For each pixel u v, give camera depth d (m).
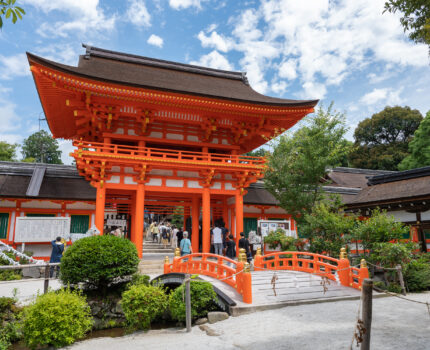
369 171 39.41
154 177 20.48
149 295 11.09
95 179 19.56
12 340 9.75
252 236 20.62
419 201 17.23
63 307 9.26
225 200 25.19
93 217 21.47
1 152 53.56
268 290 11.96
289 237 20.06
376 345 6.54
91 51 23.83
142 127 20.94
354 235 15.91
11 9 5.39
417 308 9.83
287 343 7.09
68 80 16.61
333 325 8.23
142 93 17.98
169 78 23.83
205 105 19.61
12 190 19.81
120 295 12.73
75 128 24.22
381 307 10.09
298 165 20.06
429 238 17.89
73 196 20.66
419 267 13.70
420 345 6.46
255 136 25.88
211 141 23.16
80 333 9.47
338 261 13.27
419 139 43.69
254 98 23.33
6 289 12.72
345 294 11.62
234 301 10.35
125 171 20.02
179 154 20.45
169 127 22.12
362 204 19.88
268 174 21.11
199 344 7.84
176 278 13.10
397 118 57.97
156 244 31.89
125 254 12.27
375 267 14.37
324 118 20.06
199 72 27.23
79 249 11.88
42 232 17.86
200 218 27.12
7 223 19.81
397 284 13.05
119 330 11.67
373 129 59.94
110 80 17.03
